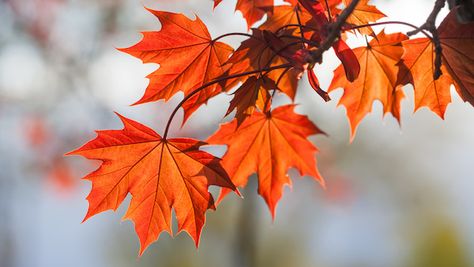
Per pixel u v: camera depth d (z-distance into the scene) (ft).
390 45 3.43
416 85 3.42
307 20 3.45
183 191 3.42
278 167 3.62
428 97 3.43
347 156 10.43
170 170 3.42
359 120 3.57
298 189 11.07
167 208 3.43
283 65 3.24
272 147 3.60
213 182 3.40
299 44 3.30
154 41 3.41
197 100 3.43
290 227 13.00
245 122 3.57
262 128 3.58
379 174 11.84
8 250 8.91
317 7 3.24
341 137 10.11
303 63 3.20
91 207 3.40
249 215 5.93
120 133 3.39
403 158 12.10
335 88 3.56
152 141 3.40
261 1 3.50
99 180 3.40
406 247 13.53
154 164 3.41
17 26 8.18
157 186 3.42
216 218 11.23
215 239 11.37
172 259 11.91
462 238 13.26
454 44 3.34
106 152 3.39
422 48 3.38
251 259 5.90
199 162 3.40
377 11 3.34
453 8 3.30
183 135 7.72
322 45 3.18
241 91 3.31
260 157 3.61
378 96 3.54
